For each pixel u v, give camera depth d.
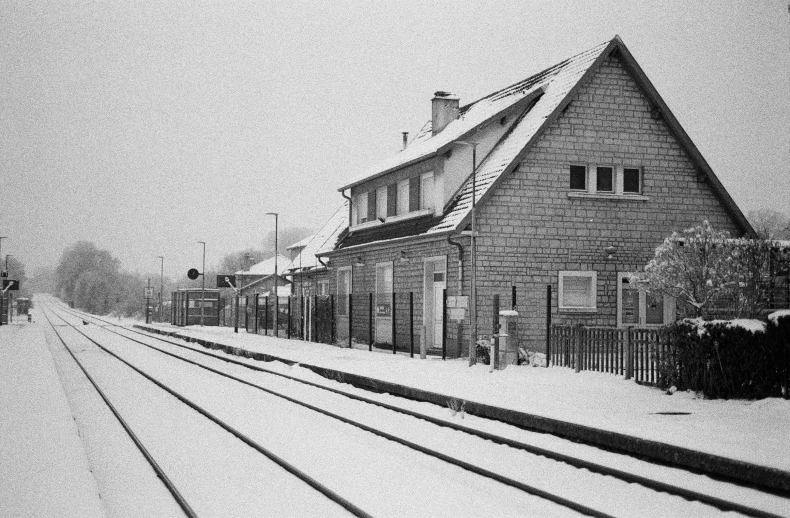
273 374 20.73
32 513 6.55
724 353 12.92
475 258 22.70
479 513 6.96
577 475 8.62
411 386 15.21
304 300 35.88
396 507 7.08
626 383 15.48
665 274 18.67
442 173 25.34
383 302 29.03
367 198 32.59
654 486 7.95
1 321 60.12
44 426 11.24
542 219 23.67
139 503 7.48
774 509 6.83
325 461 9.15
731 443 8.87
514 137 24.89
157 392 16.80
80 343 35.66
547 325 19.62
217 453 9.83
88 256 155.38
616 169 24.62
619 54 24.55
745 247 18.31
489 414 12.48
